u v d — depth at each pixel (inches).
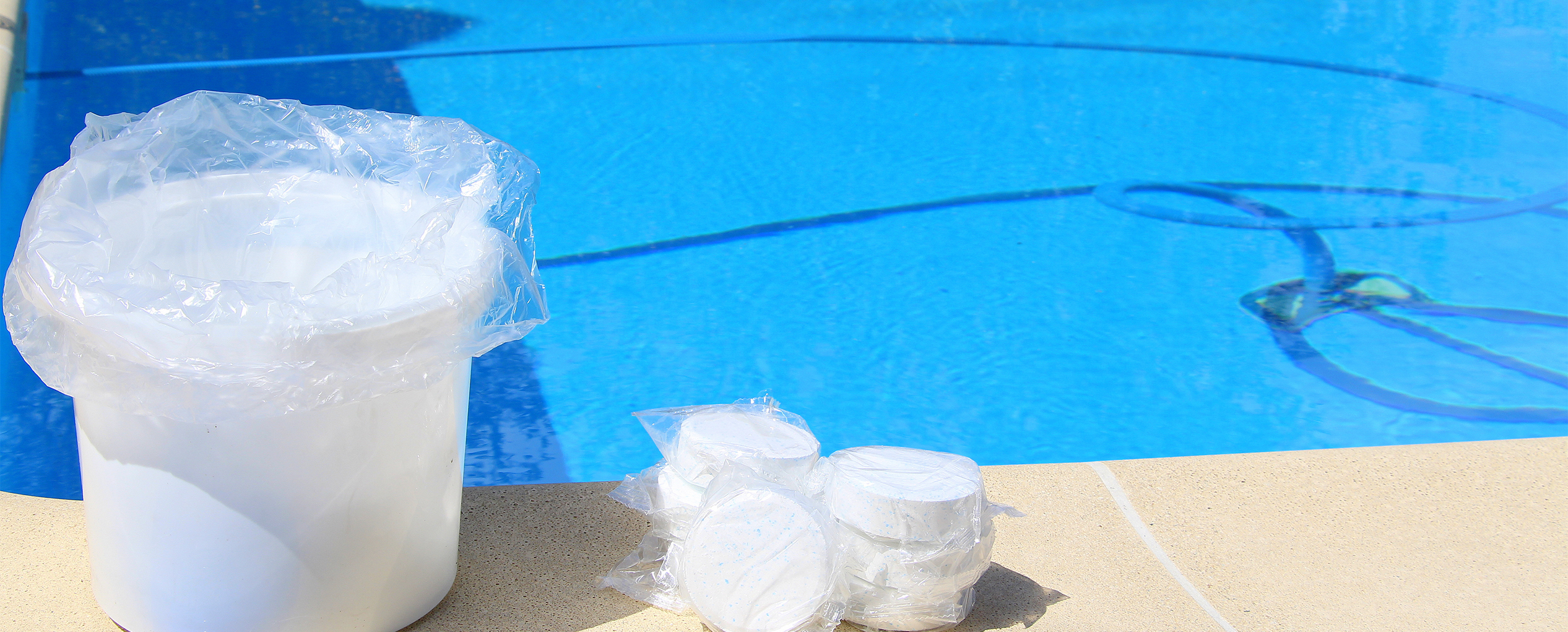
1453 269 120.6
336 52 161.3
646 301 112.0
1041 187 139.6
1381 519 60.6
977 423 94.3
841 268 119.5
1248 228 129.5
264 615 43.3
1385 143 153.2
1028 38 185.8
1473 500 62.6
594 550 56.1
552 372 99.6
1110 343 106.7
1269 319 110.6
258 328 37.6
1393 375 101.3
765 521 46.8
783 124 154.2
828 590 46.6
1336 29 191.9
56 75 142.3
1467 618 52.1
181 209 49.2
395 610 46.9
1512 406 96.7
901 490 47.2
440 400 44.9
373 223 50.9
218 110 51.1
